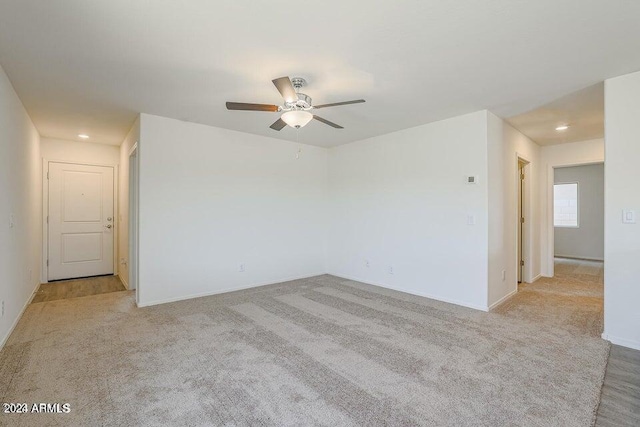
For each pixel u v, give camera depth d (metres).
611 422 1.72
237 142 4.54
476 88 2.99
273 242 4.96
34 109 3.55
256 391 1.98
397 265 4.52
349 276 5.28
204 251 4.21
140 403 1.85
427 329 3.03
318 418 1.73
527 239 5.02
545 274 5.46
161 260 3.87
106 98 3.23
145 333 2.91
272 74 2.68
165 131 3.88
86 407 1.81
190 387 2.02
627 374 2.22
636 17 1.89
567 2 1.76
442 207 3.98
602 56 2.37
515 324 3.16
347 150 5.31
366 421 1.71
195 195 4.13
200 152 4.17
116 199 5.52
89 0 1.73
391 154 4.60
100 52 2.31
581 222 7.57
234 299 4.04
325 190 5.71
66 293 4.30
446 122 3.94
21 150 3.34
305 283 4.95
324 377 2.15
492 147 3.71
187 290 4.07
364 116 3.84
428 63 2.49
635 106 2.63
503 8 1.82
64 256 5.12
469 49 2.28
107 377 2.14
